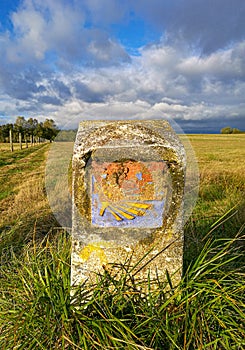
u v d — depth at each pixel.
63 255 2.49
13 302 2.07
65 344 1.68
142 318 1.77
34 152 16.03
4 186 7.45
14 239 3.62
